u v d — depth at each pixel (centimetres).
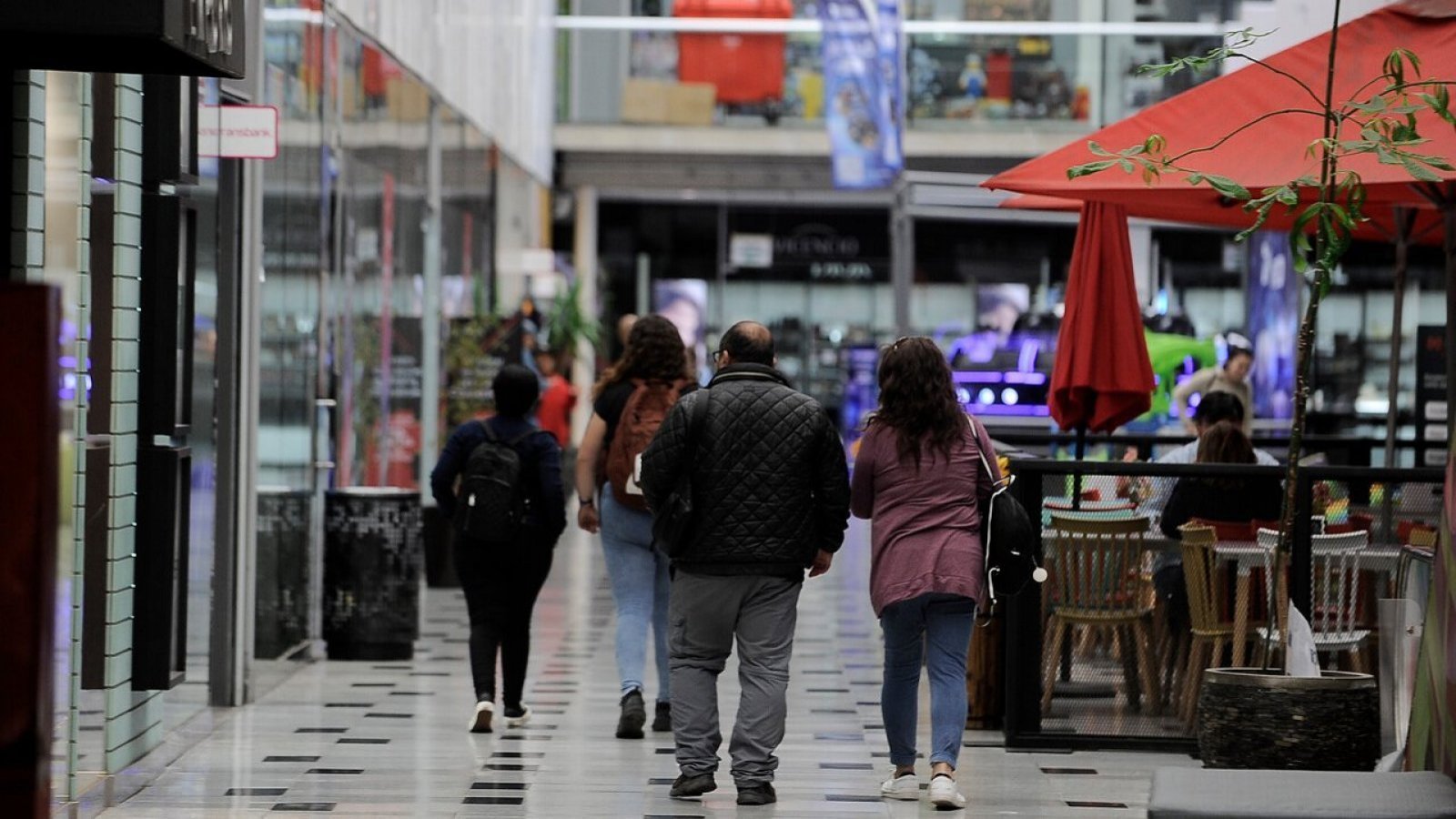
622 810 2086
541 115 7838
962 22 8044
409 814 2053
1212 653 2492
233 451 2805
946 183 5894
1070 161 2417
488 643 2628
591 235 9625
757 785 2116
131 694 2336
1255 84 2420
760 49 8338
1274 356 5447
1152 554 2497
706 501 2102
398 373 4534
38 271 1973
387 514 3369
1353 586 2445
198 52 1653
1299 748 1866
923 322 5950
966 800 2164
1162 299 5609
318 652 3422
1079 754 2481
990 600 2072
